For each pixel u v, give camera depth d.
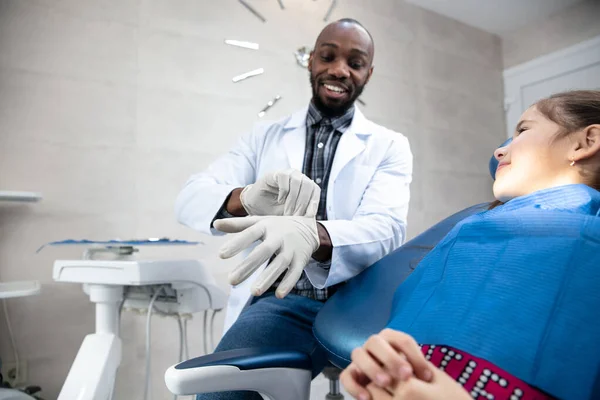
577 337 0.38
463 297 0.45
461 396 0.36
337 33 1.17
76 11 1.87
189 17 2.11
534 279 0.42
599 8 2.79
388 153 1.18
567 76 2.93
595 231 0.44
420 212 2.70
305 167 1.19
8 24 1.74
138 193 1.92
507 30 3.23
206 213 0.96
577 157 0.58
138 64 1.97
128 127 1.92
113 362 1.09
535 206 0.55
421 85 2.83
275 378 0.62
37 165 1.74
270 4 2.32
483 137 3.09
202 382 0.56
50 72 1.80
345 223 0.87
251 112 2.21
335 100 1.19
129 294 1.36
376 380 0.38
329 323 0.68
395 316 0.56
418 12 2.89
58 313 1.73
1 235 1.67
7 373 1.62
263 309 0.87
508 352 0.39
